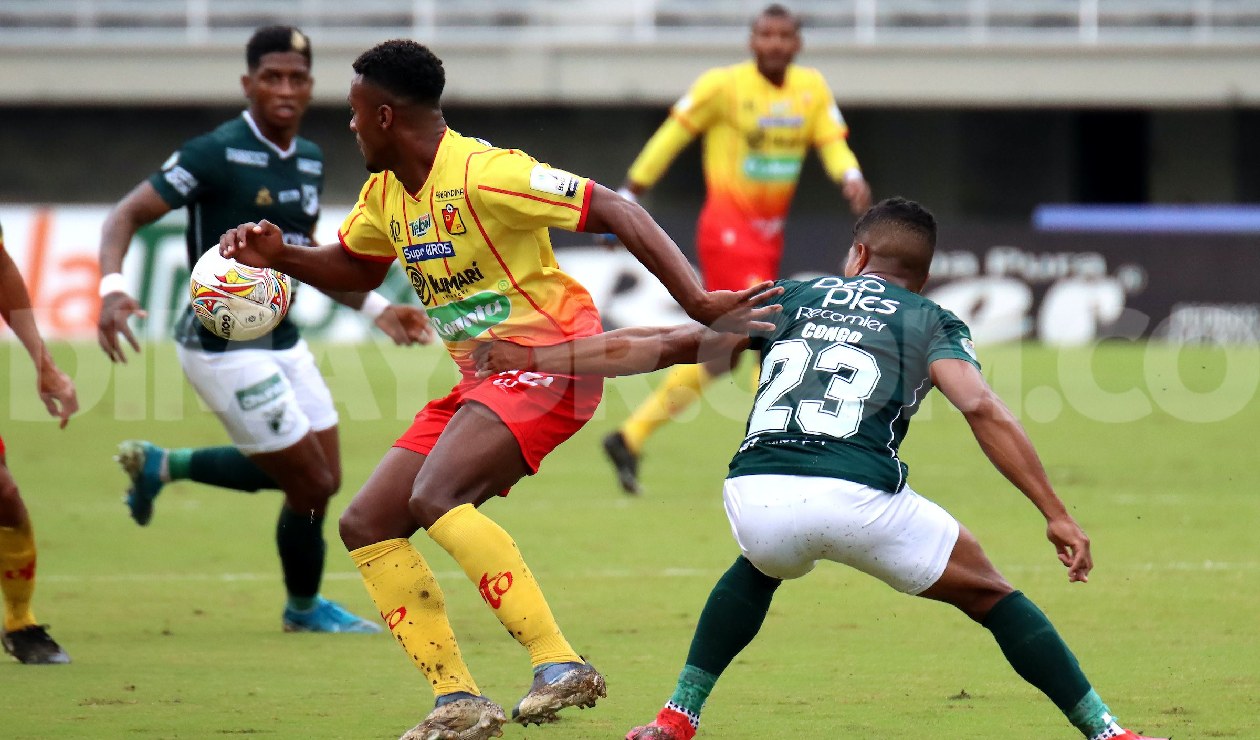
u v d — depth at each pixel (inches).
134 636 845.2
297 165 904.3
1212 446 1684.3
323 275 658.2
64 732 615.8
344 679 736.3
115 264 837.2
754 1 3432.6
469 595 960.9
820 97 1496.1
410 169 607.5
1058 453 1627.7
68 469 1494.8
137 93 3282.5
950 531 564.4
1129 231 2630.4
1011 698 689.6
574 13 3422.7
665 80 3299.7
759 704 677.3
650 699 693.3
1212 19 3442.4
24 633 770.8
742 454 582.6
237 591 987.9
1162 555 1072.8
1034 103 3324.3
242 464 907.4
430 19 3373.5
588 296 649.6
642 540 1151.0
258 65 879.1
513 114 3464.6
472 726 568.4
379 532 611.5
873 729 630.5
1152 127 3622.0
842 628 856.9
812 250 2554.1
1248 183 3631.9
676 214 3526.1
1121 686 704.4
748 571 589.9
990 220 3656.5
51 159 3420.3
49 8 3390.7
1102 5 3432.6
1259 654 776.3
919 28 3437.5
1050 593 943.0
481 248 606.5
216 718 645.9
